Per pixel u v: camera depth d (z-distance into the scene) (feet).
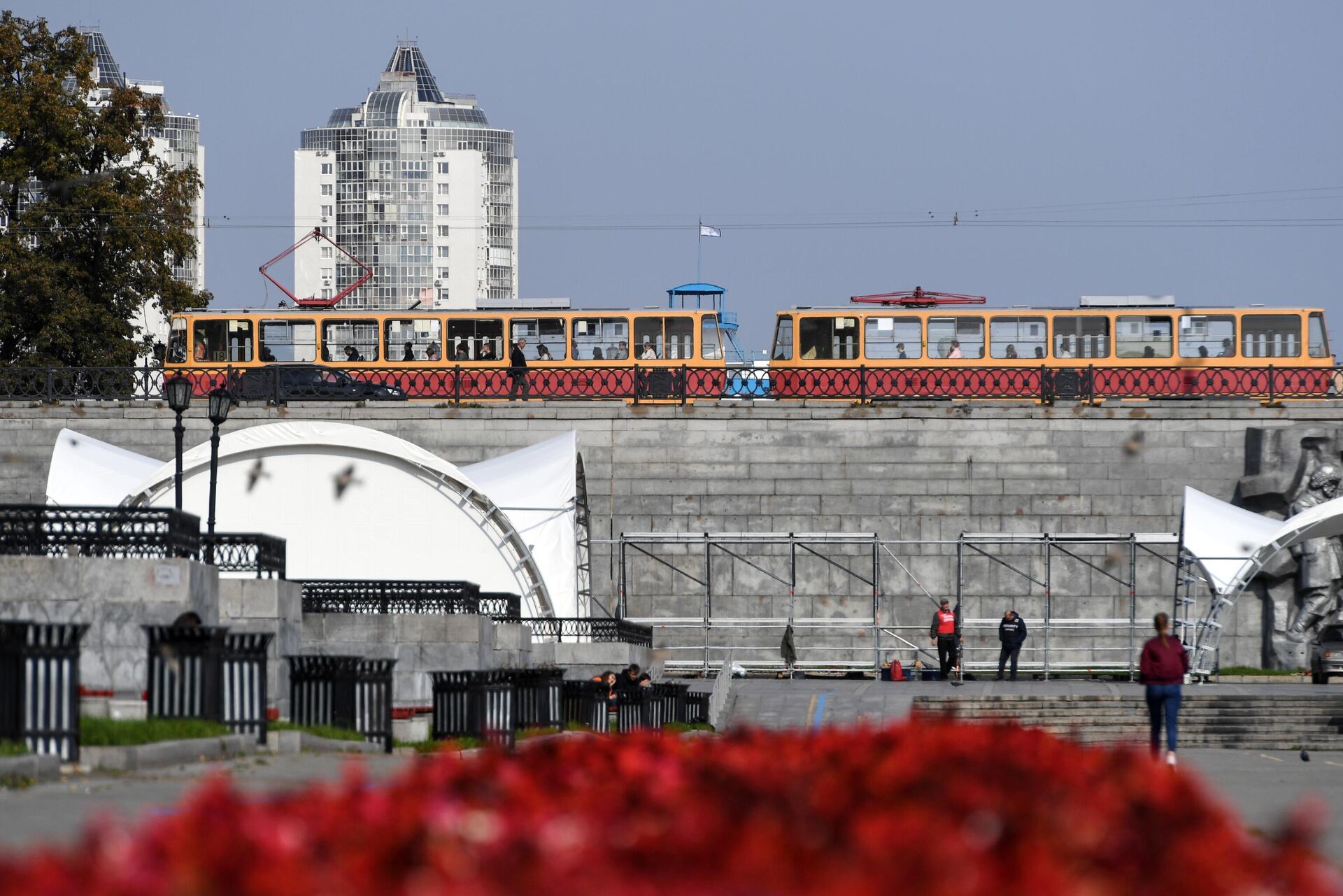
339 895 74.02
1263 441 473.67
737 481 483.92
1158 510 479.82
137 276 603.26
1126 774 111.24
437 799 94.12
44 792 151.43
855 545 476.95
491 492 400.06
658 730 286.66
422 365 528.22
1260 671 450.30
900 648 472.03
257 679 212.02
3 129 572.51
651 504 483.92
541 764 112.68
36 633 170.81
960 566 455.22
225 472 384.47
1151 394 519.60
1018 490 481.05
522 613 381.19
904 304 540.11
